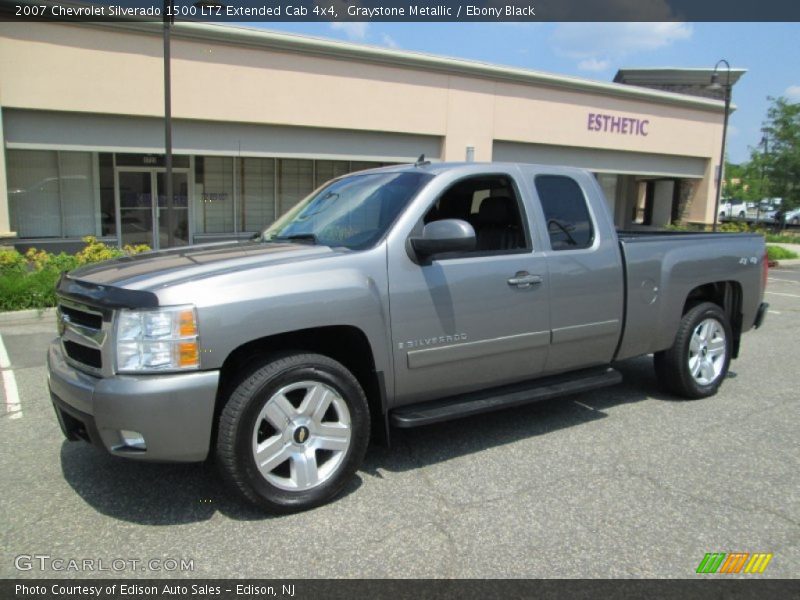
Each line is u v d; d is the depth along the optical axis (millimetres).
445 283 3840
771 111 30500
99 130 13633
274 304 3268
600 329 4609
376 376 3656
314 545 3084
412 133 17422
